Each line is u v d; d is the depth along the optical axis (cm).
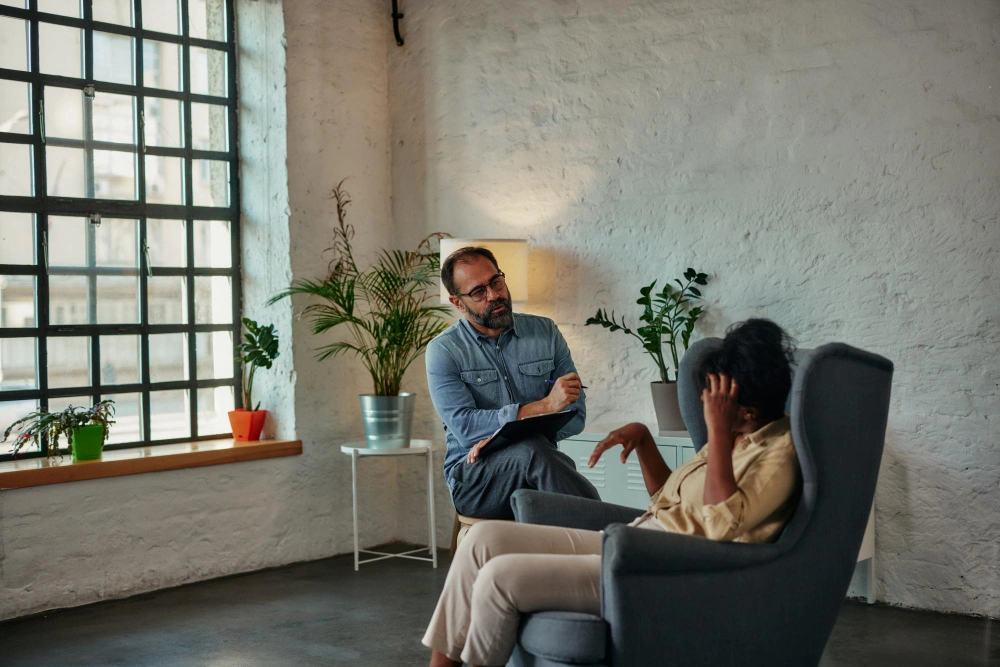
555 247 470
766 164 410
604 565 209
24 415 428
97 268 451
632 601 207
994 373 363
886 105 382
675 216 434
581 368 462
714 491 215
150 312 468
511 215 483
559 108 468
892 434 385
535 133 475
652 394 409
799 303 403
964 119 366
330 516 495
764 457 221
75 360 444
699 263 428
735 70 417
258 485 468
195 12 484
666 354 437
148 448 459
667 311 423
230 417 480
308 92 489
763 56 410
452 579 236
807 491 220
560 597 222
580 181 462
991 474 365
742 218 416
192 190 482
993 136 361
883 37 382
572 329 465
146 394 466
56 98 439
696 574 213
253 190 492
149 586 429
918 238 376
